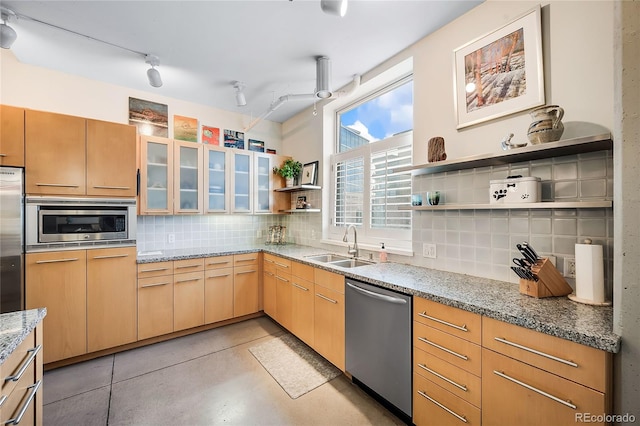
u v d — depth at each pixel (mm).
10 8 1814
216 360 2396
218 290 3043
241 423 1685
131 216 2572
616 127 1003
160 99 3232
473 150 1881
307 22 1998
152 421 1691
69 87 2713
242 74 2768
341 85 3000
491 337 1246
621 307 961
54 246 2236
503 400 1202
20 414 1021
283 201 3865
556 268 1512
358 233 2982
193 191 3174
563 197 1490
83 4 1791
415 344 1587
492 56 1769
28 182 2146
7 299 2064
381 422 1704
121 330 2500
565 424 1028
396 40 2221
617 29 994
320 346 2342
